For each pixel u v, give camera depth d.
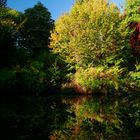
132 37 36.84
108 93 32.38
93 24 34.59
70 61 35.22
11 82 28.55
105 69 34.50
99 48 34.91
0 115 14.75
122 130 11.45
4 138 9.87
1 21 36.47
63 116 14.97
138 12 37.28
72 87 32.19
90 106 19.77
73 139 9.90
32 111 16.44
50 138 10.02
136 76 35.31
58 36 36.66
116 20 35.69
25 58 34.75
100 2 36.38
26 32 46.09
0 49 30.59
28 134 10.59
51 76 31.84
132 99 26.33
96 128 11.85
